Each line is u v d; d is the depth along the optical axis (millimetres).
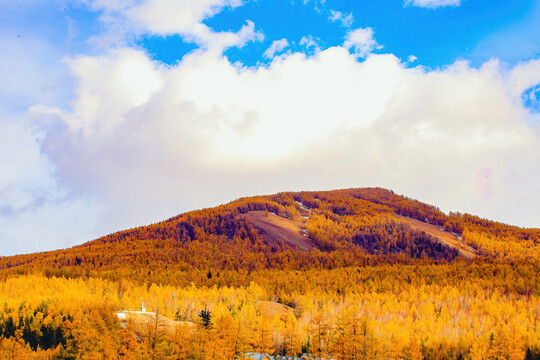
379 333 122812
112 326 115562
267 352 111812
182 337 104125
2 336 119125
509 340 119750
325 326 116625
